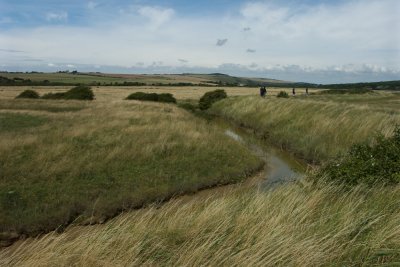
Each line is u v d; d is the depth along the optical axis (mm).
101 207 10609
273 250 4234
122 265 4273
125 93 73188
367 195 6484
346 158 9078
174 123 22078
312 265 4043
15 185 11438
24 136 17297
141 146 15984
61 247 4738
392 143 8812
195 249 4473
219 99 42719
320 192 6391
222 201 6293
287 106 26078
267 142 21031
